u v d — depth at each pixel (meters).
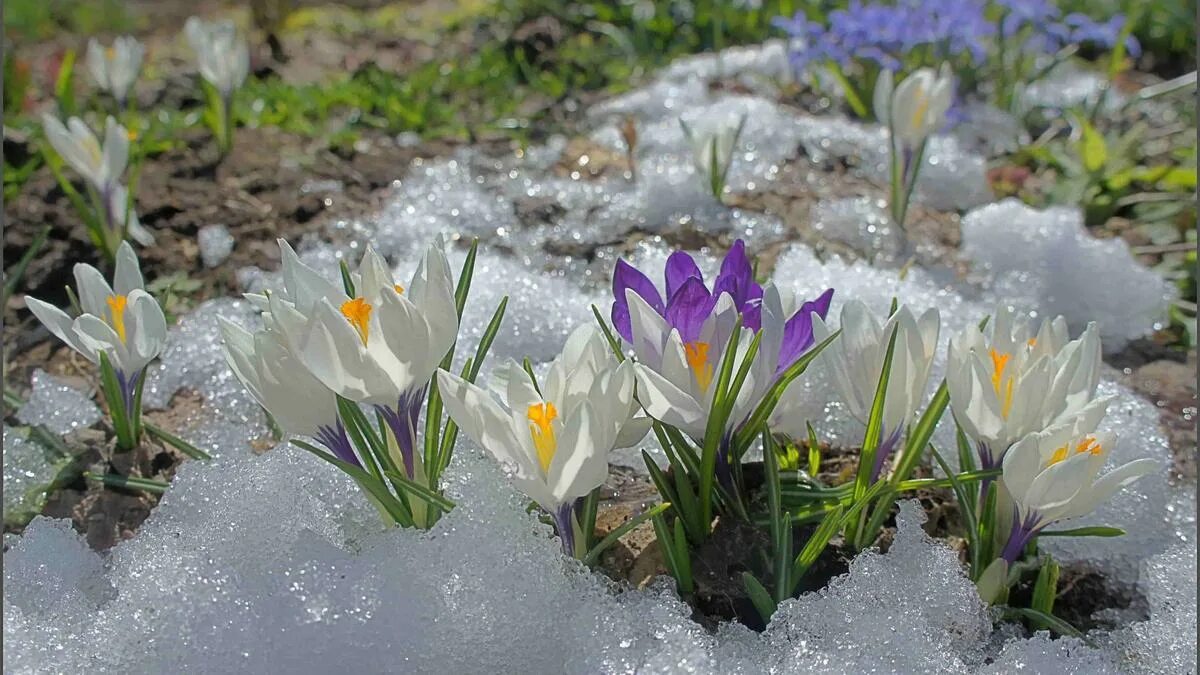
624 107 0.87
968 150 0.81
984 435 0.39
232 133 0.77
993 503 0.40
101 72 0.77
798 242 0.65
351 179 0.74
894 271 0.62
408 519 0.39
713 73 0.93
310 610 0.37
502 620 0.37
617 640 0.37
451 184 0.73
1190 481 0.49
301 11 1.26
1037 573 0.43
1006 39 0.95
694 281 0.37
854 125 0.82
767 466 0.40
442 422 0.45
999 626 0.40
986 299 0.63
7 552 0.43
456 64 0.99
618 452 0.46
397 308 0.34
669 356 0.37
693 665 0.36
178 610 0.37
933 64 0.89
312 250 0.66
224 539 0.40
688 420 0.37
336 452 0.38
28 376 0.57
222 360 0.56
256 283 0.63
